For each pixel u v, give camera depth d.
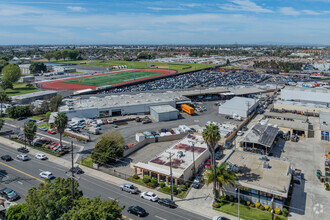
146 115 131.62
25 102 154.62
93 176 70.75
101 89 186.38
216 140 54.62
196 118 125.81
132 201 58.53
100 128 110.00
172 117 124.31
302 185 64.62
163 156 74.81
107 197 59.94
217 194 60.22
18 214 46.56
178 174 64.81
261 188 54.06
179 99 144.50
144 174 71.44
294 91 150.38
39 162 79.56
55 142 94.94
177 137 99.25
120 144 82.62
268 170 62.19
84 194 61.06
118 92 179.00
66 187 48.03
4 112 134.88
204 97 172.38
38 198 45.12
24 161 80.25
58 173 72.00
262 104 151.75
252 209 55.09
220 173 55.31
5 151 88.31
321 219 51.31
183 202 58.22
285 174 60.00
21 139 98.31
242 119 122.25
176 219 51.88
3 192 59.66
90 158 81.25
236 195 58.47
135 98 146.25
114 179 69.00
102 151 77.56
